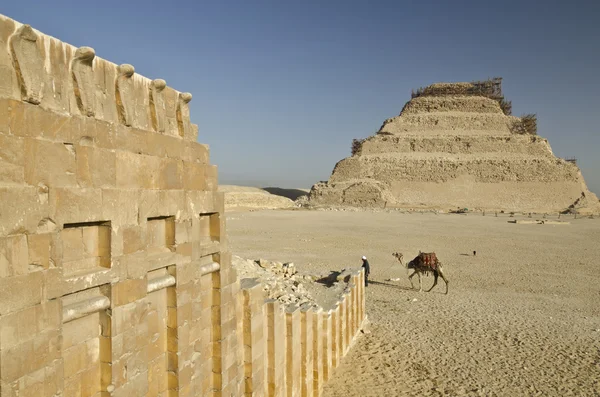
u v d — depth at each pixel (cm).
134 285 602
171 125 717
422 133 14288
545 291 2628
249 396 966
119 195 573
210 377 847
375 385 1388
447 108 15088
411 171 12862
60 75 494
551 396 1319
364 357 1616
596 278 3002
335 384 1398
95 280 533
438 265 2572
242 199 10969
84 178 516
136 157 610
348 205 11769
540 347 1708
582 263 3569
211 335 852
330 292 1720
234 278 913
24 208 439
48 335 466
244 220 6938
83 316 530
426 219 7869
